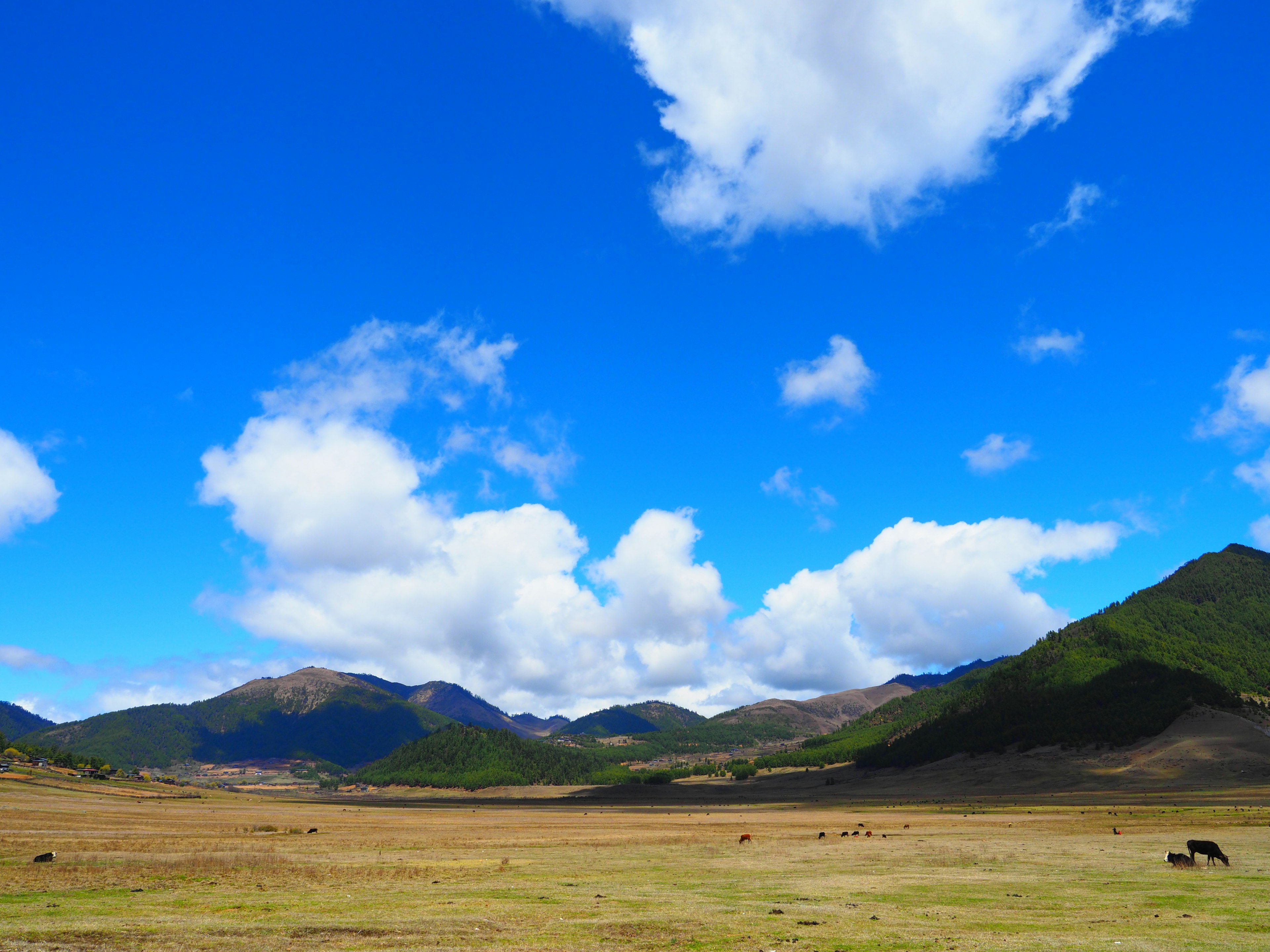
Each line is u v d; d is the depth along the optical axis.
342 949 23.08
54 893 33.72
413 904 32.44
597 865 52.19
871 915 30.58
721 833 94.38
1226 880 41.03
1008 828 95.25
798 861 55.12
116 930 25.17
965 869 48.41
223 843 65.50
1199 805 133.12
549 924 27.97
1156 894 35.75
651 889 38.88
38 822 84.81
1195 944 23.89
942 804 179.00
